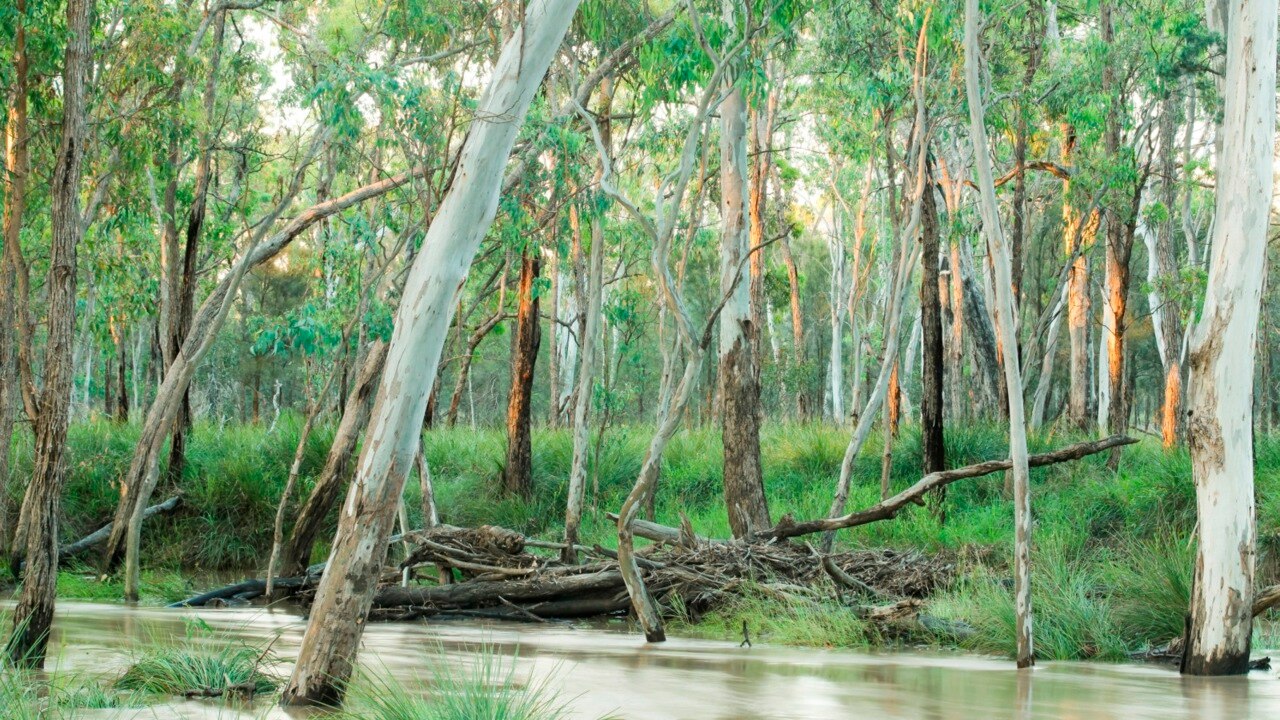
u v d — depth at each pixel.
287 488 14.27
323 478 15.95
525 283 21.23
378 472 6.83
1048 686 7.80
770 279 37.44
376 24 19.17
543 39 7.18
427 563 13.88
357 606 6.76
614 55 16.55
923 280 18.78
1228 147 8.68
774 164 35.03
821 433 23.39
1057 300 21.98
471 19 18.72
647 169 27.98
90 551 17.58
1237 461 8.58
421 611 13.09
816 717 6.35
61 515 17.89
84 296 25.72
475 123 7.15
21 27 13.70
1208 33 19.48
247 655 7.91
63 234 8.38
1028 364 22.06
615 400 22.66
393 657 9.06
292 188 16.28
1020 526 9.05
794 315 36.16
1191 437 8.81
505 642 10.58
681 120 20.03
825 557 12.57
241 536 18.89
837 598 12.08
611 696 7.09
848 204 38.56
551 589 12.91
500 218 16.53
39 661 7.68
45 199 17.05
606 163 10.26
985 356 27.23
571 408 34.66
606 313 18.42
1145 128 25.73
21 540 14.65
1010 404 9.14
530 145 15.55
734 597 12.39
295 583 14.00
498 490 21.23
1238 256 8.57
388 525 6.87
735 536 15.88
